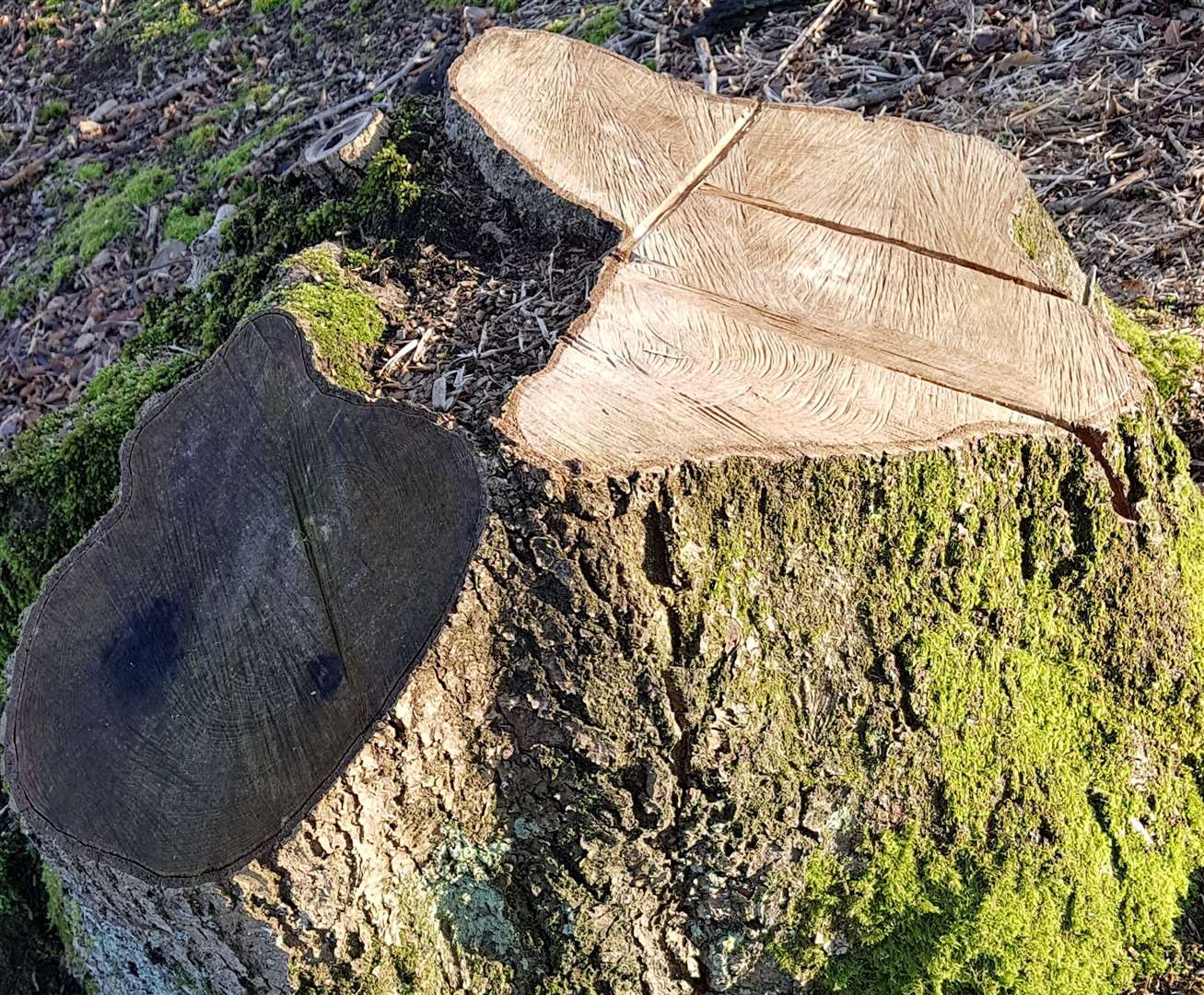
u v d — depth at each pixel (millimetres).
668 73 2205
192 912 1021
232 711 1021
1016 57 1949
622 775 1076
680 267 1188
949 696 1154
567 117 1370
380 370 1175
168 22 3404
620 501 1024
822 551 1109
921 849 1158
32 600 1499
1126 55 1899
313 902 1009
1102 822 1212
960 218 1267
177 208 2641
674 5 2326
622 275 1174
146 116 3104
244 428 1114
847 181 1295
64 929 1428
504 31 1503
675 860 1114
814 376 1120
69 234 2756
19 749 1060
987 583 1170
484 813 1084
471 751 1062
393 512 1042
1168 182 1717
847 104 1984
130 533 1107
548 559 1025
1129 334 1444
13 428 2271
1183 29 1896
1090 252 1679
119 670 1057
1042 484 1171
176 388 1164
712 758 1085
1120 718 1231
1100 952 1184
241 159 2674
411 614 1015
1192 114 1777
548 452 1022
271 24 3225
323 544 1051
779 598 1104
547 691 1053
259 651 1034
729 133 1350
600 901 1107
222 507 1093
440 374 1157
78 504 1488
